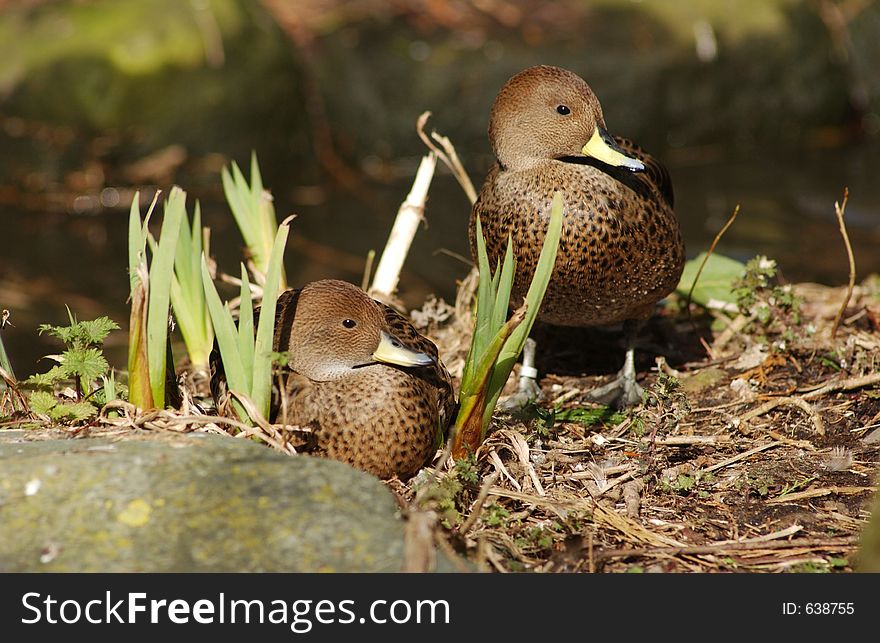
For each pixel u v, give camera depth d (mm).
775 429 7594
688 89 17484
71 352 6805
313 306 6938
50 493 5594
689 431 7664
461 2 17938
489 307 6730
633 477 6855
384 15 17641
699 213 14703
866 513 6465
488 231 8117
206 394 8625
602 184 7820
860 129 18641
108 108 15523
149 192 15656
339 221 14805
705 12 17719
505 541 6027
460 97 16797
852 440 7371
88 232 14688
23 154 15508
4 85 15398
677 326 9758
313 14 17688
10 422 6766
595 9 17703
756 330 9211
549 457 7156
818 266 12664
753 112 17984
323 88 17062
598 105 8086
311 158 16922
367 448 6660
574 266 7848
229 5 16391
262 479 5711
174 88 15781
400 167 16969
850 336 8805
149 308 6645
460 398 6977
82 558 5316
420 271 12938
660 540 6211
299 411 6766
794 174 16469
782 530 6277
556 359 9320
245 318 6508
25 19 15914
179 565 5305
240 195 9312
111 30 15773
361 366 6941
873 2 18406
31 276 13141
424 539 5363
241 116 16188
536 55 16875
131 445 5961
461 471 6441
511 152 8094
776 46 17922
